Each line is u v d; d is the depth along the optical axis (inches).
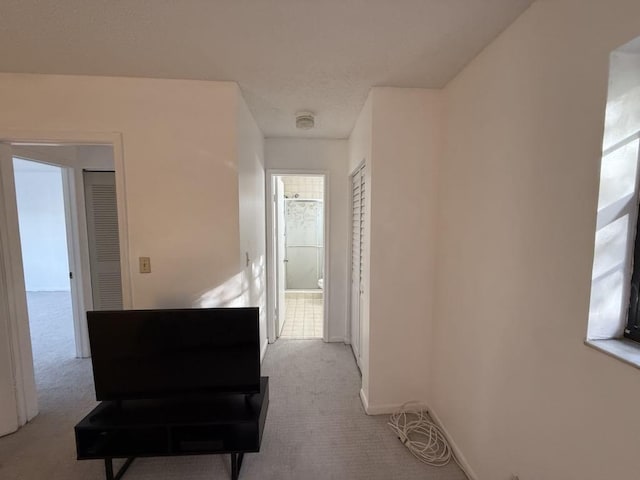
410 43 55.4
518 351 47.9
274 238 126.6
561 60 39.7
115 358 61.0
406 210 75.9
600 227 35.2
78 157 107.3
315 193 213.3
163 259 73.6
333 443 70.1
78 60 62.1
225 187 73.6
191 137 72.0
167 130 71.5
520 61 47.1
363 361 88.1
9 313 73.0
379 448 68.8
